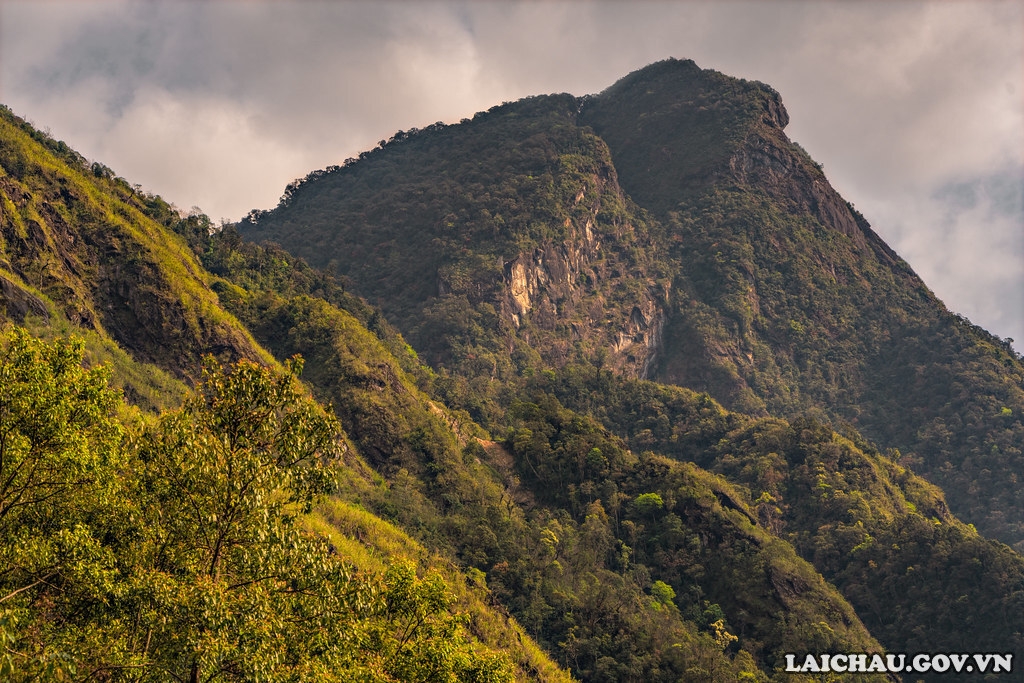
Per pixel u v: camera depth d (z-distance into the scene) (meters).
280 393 37.78
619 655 107.94
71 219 122.12
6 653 31.59
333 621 35.56
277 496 37.03
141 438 37.22
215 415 37.09
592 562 127.06
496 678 47.00
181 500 35.03
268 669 32.19
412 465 129.88
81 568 34.09
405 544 101.19
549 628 110.25
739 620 129.88
